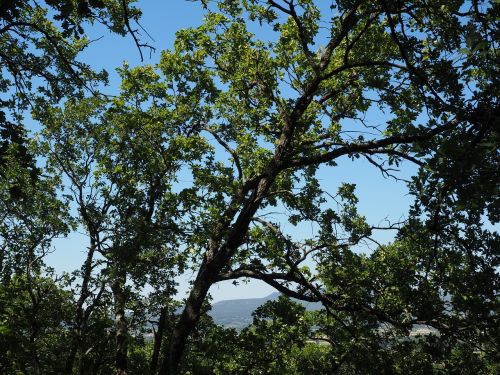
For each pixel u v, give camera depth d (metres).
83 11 5.62
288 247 13.02
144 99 14.75
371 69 13.08
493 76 6.79
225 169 13.83
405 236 10.88
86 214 14.39
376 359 11.92
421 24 10.07
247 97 15.10
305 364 16.08
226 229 12.78
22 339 7.82
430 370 10.93
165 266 13.51
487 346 9.97
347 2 9.97
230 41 15.55
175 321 15.95
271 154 15.74
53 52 8.59
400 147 10.75
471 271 10.21
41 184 15.61
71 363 13.72
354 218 13.30
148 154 13.93
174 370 11.84
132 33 5.92
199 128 15.73
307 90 12.39
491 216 6.40
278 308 14.21
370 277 12.97
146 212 13.55
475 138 6.54
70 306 14.85
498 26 6.16
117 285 13.76
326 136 14.01
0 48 7.73
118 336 13.36
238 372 13.80
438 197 6.39
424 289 11.46
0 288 8.92
